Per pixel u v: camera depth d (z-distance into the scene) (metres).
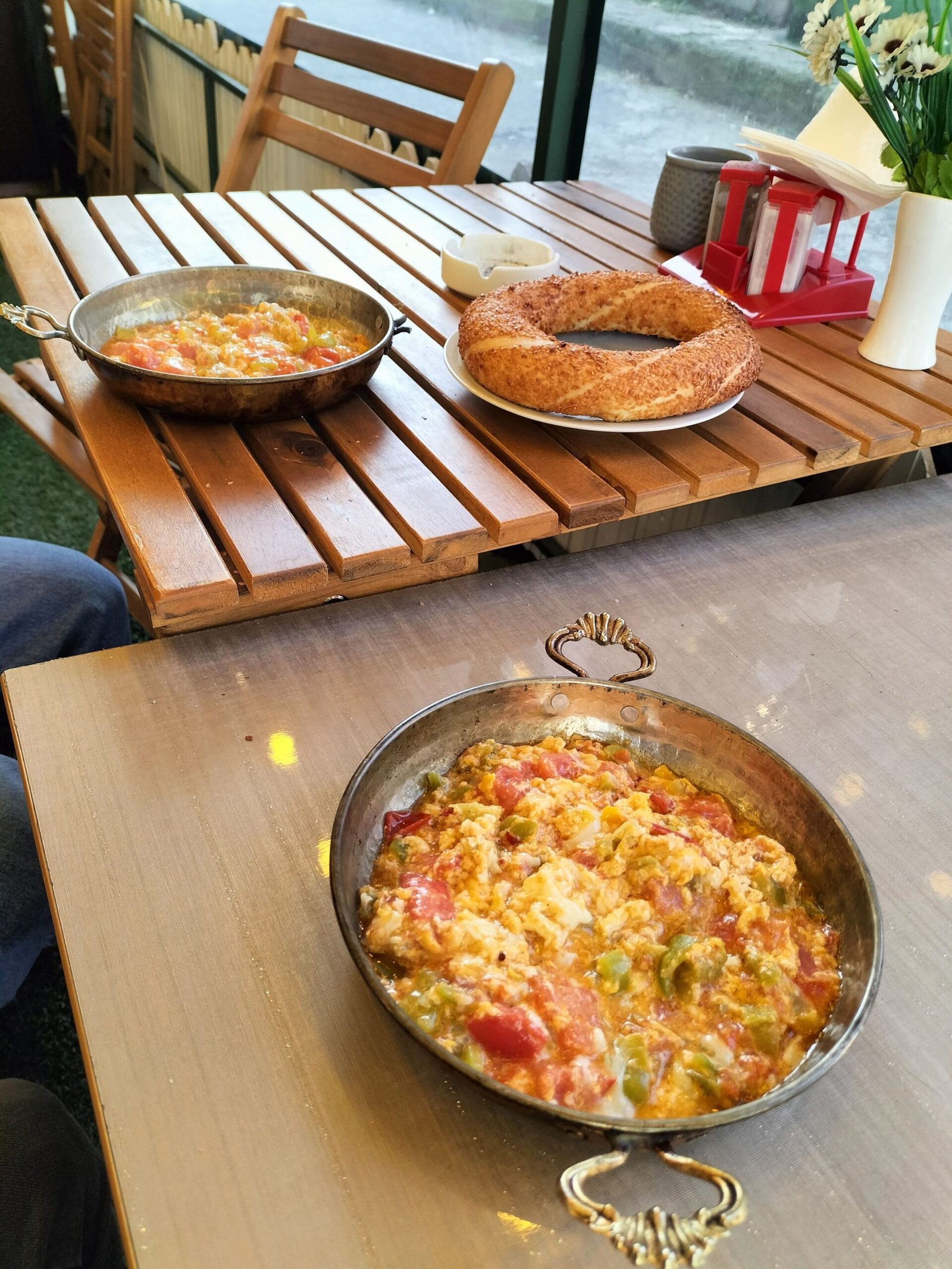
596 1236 0.52
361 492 0.98
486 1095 0.46
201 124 3.71
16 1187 0.68
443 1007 0.55
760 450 1.10
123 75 3.43
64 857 0.70
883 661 0.96
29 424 1.74
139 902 0.67
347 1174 0.54
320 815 0.74
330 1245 0.51
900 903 0.72
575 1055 0.53
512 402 1.10
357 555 0.88
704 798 0.70
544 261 1.48
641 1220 0.42
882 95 1.18
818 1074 0.47
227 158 2.32
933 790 0.82
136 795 0.75
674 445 1.10
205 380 0.97
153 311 1.21
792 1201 0.54
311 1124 0.56
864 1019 0.50
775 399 1.23
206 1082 0.57
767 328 1.44
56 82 4.49
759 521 1.17
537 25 2.30
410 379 1.19
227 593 0.85
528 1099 0.45
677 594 1.03
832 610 1.02
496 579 1.02
